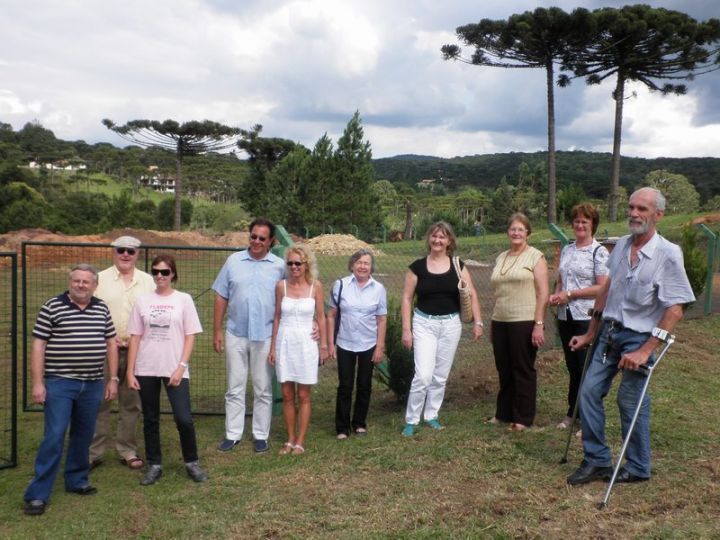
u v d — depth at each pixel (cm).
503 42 3156
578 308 544
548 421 590
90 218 6694
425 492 441
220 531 399
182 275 1441
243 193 5281
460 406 660
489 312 1136
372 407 681
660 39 3212
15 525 416
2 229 4800
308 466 501
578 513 397
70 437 459
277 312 535
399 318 690
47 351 437
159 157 14500
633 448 438
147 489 470
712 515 391
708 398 663
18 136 14812
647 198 413
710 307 1179
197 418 649
